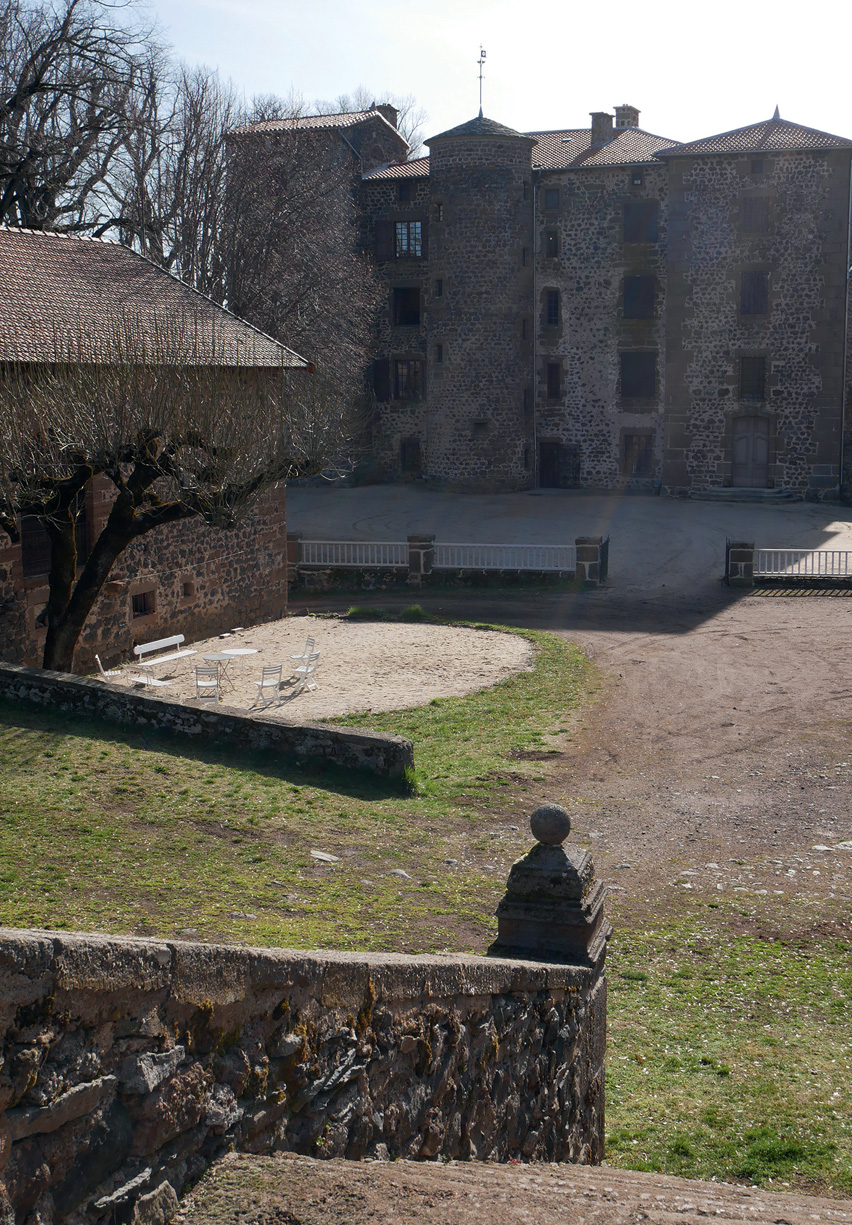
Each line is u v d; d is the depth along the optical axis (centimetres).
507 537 3588
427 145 4509
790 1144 645
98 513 2003
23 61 3212
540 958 630
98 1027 260
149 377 1706
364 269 4400
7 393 1611
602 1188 393
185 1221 276
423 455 4803
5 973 232
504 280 4503
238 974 308
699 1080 732
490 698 1884
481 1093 472
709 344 4425
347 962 367
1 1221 230
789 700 1867
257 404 1952
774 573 2914
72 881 923
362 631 2472
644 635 2395
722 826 1299
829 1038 797
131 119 3300
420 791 1370
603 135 4756
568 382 4716
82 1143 255
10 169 3231
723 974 908
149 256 3603
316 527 3800
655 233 4506
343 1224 274
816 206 4219
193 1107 291
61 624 1703
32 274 2077
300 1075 339
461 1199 306
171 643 2091
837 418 4300
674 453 4538
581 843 1240
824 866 1169
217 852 1057
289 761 1398
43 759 1285
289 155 3912
